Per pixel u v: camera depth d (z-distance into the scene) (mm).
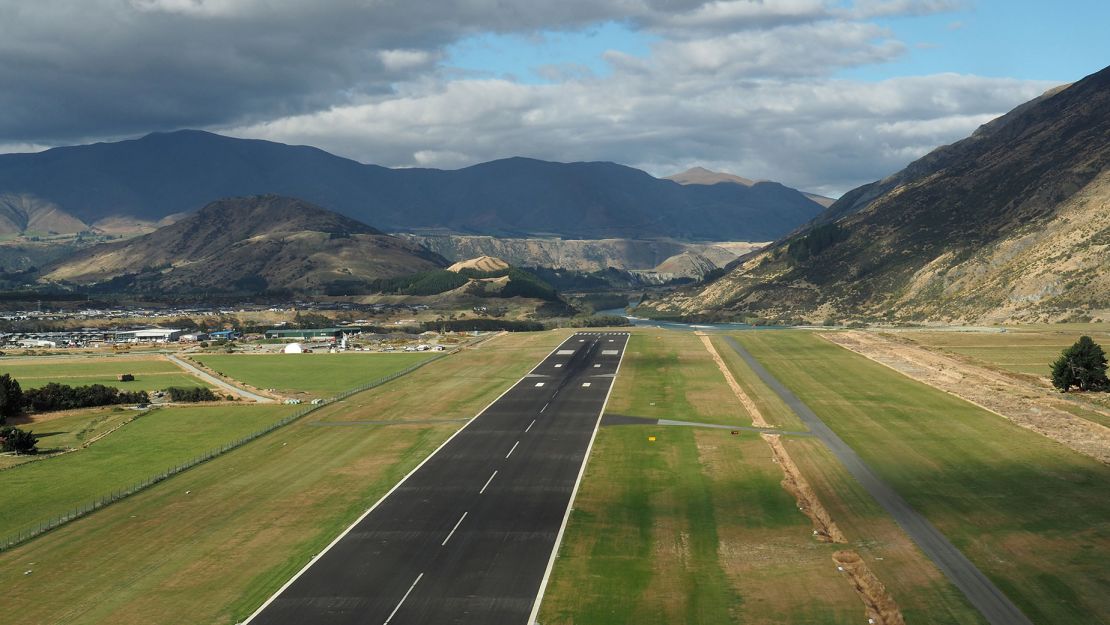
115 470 108188
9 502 95125
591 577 69438
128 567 74062
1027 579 67375
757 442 112000
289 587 68625
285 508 88875
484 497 90625
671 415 129250
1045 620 60625
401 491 93375
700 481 95000
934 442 109875
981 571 69062
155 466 109875
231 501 91938
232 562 74438
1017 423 118750
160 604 66438
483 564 72438
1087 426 116188
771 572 69812
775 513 83875
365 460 107188
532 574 70250
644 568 71062
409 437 118562
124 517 87500
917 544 75000
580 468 100875
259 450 114625
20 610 66125
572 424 124062
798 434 116188
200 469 105750
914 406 132375
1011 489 89750
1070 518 80625
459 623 61781
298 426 128500
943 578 67812
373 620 62562
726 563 71875
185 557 75938
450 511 86250
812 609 63094
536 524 81938
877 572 69312
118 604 66688
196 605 66062
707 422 124188
